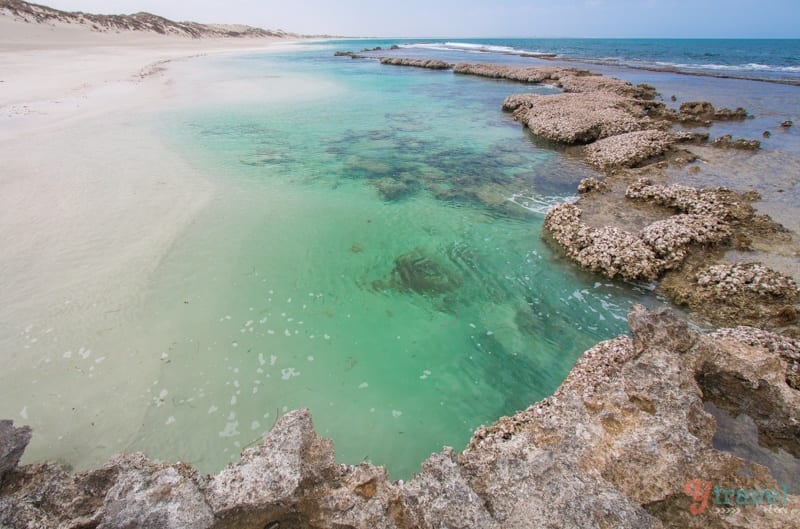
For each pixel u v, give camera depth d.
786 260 12.51
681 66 63.66
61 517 5.35
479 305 11.35
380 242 14.10
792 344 8.80
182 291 11.08
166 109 30.52
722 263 12.46
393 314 10.95
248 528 5.35
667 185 17.94
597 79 43.50
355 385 8.98
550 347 9.98
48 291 10.59
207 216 14.77
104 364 8.90
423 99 39.12
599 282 12.16
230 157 21.08
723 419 7.61
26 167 17.28
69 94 32.19
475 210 16.61
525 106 33.03
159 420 7.95
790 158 21.41
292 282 11.86
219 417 8.11
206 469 7.21
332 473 5.99
